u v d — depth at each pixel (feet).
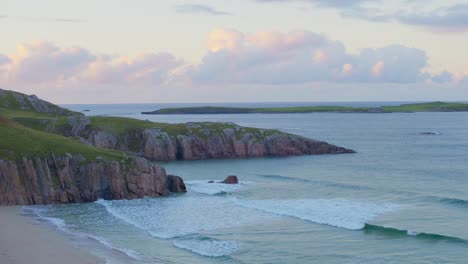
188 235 177.68
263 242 168.35
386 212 214.69
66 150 253.03
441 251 157.17
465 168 363.35
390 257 151.64
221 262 146.72
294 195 261.85
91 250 154.71
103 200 245.45
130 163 258.16
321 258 150.92
